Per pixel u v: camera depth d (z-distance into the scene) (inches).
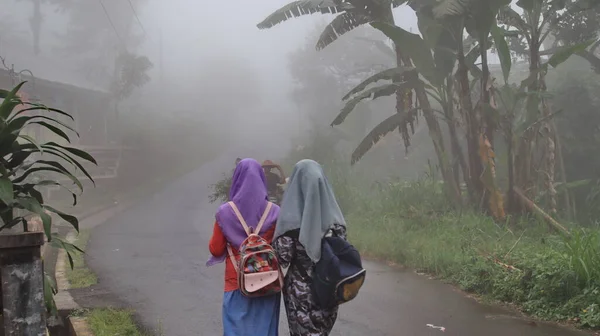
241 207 157.6
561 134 655.1
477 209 517.3
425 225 492.4
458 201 534.3
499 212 490.3
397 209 555.5
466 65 506.3
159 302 304.7
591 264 277.0
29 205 159.3
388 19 544.4
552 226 459.2
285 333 250.7
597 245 309.4
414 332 249.1
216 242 157.9
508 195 508.7
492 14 465.1
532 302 280.7
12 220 167.3
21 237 141.2
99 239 539.8
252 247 149.6
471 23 494.9
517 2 515.8
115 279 363.3
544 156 557.0
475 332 248.2
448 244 418.6
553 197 511.8
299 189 149.9
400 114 537.6
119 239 540.4
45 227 157.5
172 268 399.5
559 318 263.7
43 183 172.1
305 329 147.3
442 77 524.1
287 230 147.0
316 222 145.3
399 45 509.0
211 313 283.1
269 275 148.3
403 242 435.5
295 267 149.9
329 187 151.0
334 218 147.8
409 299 308.2
